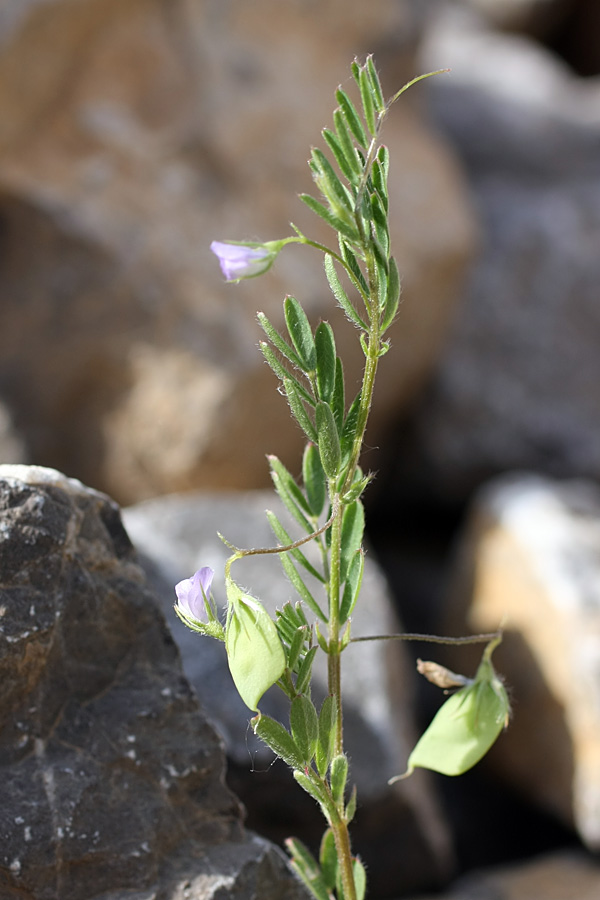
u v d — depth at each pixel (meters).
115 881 0.32
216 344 0.72
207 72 0.79
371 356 0.30
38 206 0.71
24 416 0.73
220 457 0.73
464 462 0.99
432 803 0.55
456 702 0.32
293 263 0.76
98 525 0.34
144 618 0.34
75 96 0.75
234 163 0.78
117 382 0.73
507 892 0.53
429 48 1.35
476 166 1.17
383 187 0.30
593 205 1.11
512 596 0.70
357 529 0.32
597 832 0.58
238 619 0.29
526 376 1.01
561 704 0.62
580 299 1.05
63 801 0.32
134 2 0.76
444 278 0.86
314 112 0.83
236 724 0.41
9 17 0.69
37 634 0.32
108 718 0.33
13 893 0.32
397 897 0.50
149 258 0.73
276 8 0.85
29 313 0.73
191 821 0.33
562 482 0.98
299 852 0.33
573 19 1.61
